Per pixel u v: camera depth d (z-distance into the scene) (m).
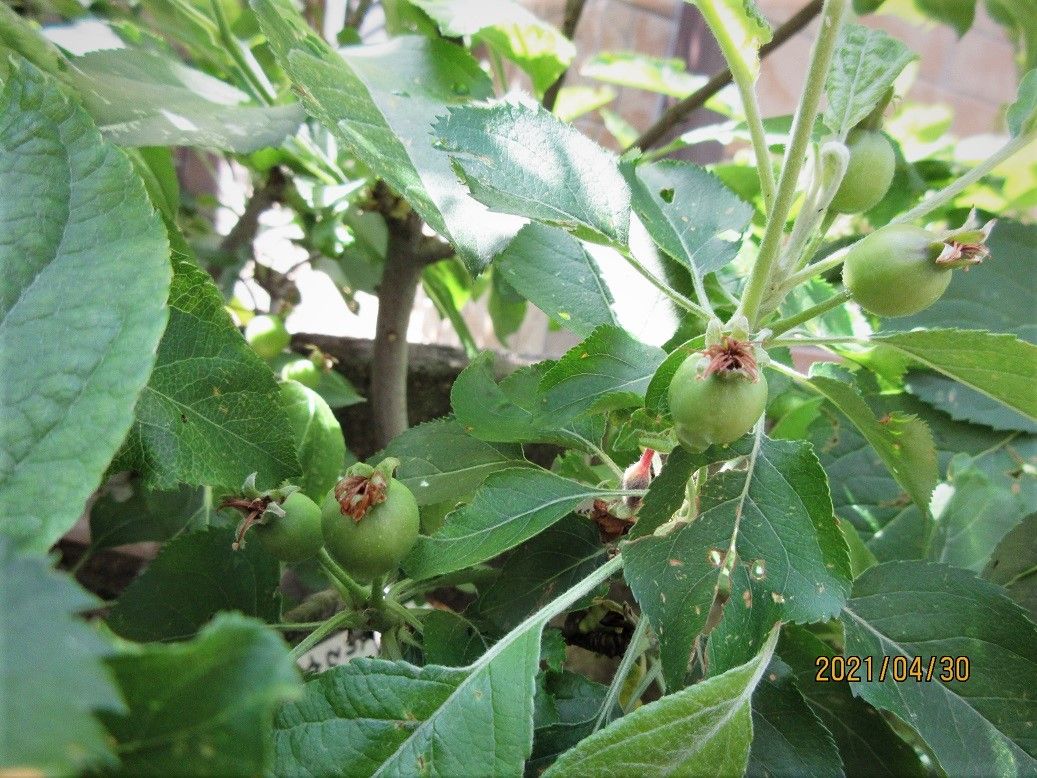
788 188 0.13
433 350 0.37
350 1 0.38
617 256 0.20
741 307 0.15
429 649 0.17
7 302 0.11
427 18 0.28
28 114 0.12
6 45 0.19
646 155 0.32
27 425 0.10
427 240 0.29
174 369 0.15
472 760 0.13
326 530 0.16
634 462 0.20
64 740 0.06
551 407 0.15
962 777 0.14
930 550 0.23
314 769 0.13
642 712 0.12
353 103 0.20
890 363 0.25
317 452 0.22
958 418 0.24
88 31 0.27
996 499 0.23
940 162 0.29
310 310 0.57
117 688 0.07
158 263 0.11
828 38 0.12
